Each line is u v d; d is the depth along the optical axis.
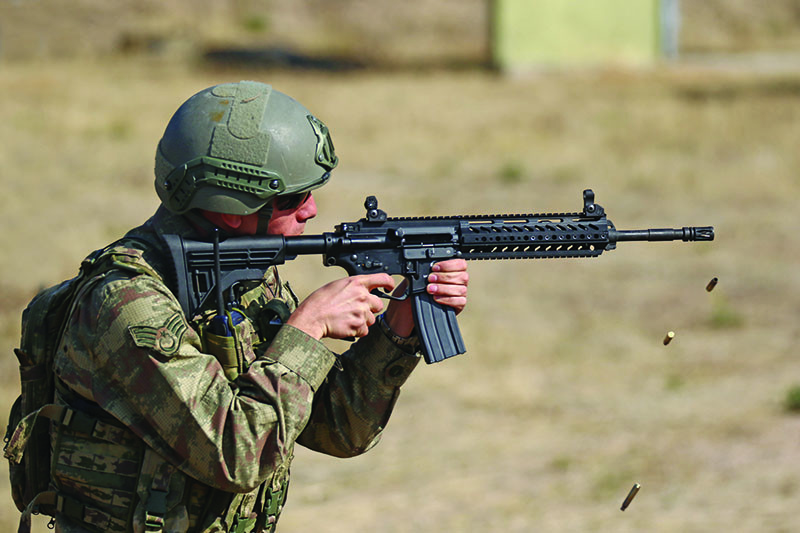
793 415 22.72
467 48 132.88
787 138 61.12
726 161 56.06
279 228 8.84
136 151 53.00
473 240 9.23
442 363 27.17
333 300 8.30
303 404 7.91
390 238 9.08
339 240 8.91
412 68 103.56
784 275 36.41
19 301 30.02
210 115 8.32
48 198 42.09
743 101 75.81
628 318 31.69
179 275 8.27
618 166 55.16
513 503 18.73
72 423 8.15
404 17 147.62
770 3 157.50
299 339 8.06
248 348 8.41
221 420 7.68
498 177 52.88
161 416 7.68
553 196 49.19
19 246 35.41
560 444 21.81
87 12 113.50
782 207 46.84
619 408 23.89
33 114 59.41
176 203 8.33
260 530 9.00
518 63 98.06
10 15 108.38
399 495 19.34
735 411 23.28
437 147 59.66
